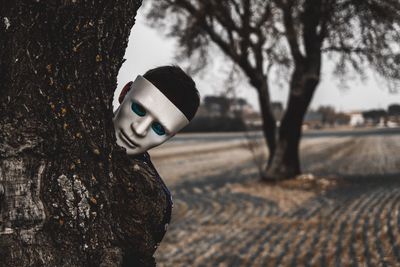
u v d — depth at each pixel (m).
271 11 12.05
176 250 7.49
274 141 14.99
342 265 6.22
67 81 1.38
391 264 6.07
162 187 1.59
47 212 1.36
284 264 6.46
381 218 8.97
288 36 12.72
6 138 1.33
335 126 114.31
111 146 1.46
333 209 10.24
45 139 1.35
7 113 1.33
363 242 7.27
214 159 24.64
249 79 13.81
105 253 1.42
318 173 17.41
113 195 1.45
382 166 19.75
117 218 1.46
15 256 1.32
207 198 12.56
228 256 7.03
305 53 13.65
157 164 22.31
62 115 1.38
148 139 1.53
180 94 1.51
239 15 12.45
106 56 1.46
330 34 12.88
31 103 1.34
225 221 9.59
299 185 13.86
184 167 20.91
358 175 16.55
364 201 11.04
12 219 1.33
